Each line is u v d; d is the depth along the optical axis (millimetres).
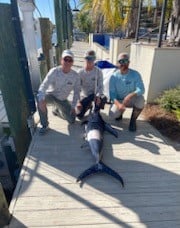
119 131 4273
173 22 6062
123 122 4629
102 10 12859
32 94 4605
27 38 4719
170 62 5141
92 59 4250
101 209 2572
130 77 4086
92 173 3031
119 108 4125
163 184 2969
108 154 3570
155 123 4562
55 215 2486
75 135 4105
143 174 3141
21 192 2791
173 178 3080
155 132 4262
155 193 2816
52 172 3154
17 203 2631
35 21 5121
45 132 4141
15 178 4434
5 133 4637
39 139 3979
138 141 3955
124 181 2998
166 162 3406
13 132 3848
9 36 3777
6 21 3666
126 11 10844
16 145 3977
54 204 2627
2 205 2287
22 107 4328
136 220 2445
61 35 10195
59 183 2947
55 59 8758
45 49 6742
